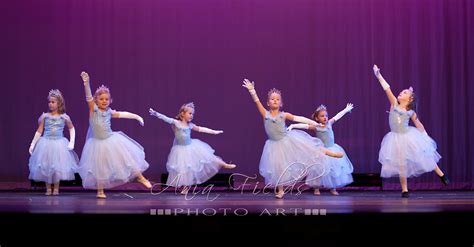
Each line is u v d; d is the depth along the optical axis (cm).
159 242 386
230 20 764
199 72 762
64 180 675
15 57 746
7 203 472
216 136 763
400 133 598
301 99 767
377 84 773
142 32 757
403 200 516
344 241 390
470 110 780
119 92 755
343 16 772
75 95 751
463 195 625
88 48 753
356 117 771
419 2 777
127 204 459
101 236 384
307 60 768
